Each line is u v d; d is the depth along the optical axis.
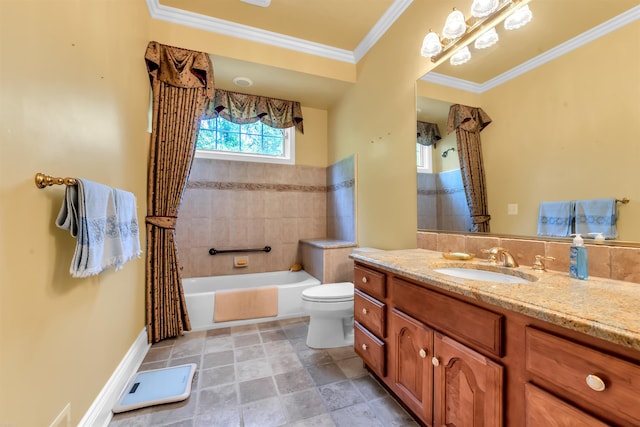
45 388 0.90
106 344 1.37
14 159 0.77
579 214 1.10
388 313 1.43
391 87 2.28
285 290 2.66
